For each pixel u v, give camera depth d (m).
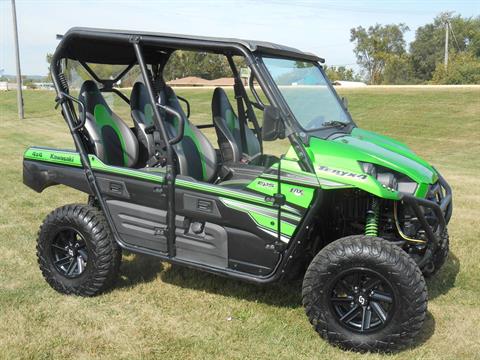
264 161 4.20
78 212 3.88
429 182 3.43
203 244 3.58
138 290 4.06
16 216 6.06
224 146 4.24
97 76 4.37
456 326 3.55
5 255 4.77
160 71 4.51
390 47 67.38
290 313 3.72
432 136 15.01
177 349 3.25
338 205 3.56
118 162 4.11
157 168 3.91
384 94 21.25
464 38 64.88
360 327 3.20
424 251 3.46
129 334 3.41
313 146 3.33
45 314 3.64
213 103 4.33
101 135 3.99
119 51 4.25
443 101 19.06
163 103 4.21
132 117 4.23
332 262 3.14
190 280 4.23
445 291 4.09
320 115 3.85
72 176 3.99
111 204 3.86
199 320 3.61
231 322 3.59
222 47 3.45
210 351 3.22
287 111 3.33
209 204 3.50
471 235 5.39
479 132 14.93
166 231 3.67
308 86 3.93
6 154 11.14
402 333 3.06
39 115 23.38
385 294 3.13
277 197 3.28
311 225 3.36
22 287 4.09
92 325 3.52
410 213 3.42
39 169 4.12
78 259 3.99
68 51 3.99
